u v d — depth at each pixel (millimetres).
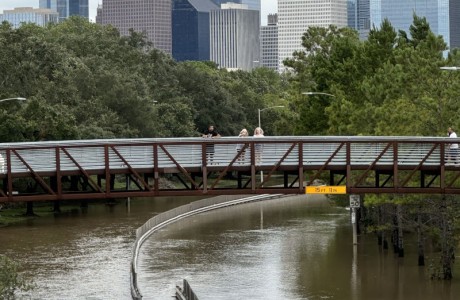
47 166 146000
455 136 154750
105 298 160250
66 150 146500
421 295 163500
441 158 150125
